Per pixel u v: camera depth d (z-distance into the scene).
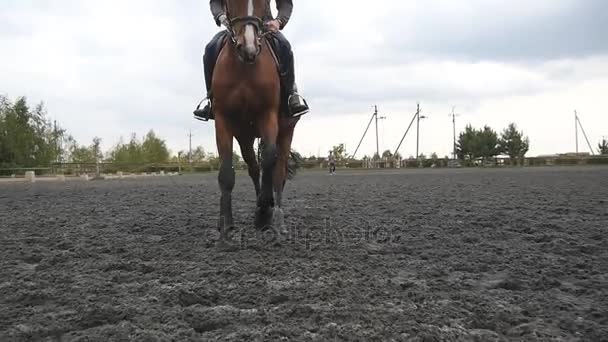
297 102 6.16
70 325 3.08
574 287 3.94
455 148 83.62
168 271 4.42
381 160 70.88
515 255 5.13
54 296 3.68
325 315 3.13
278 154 6.51
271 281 4.01
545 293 3.80
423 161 69.19
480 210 9.16
